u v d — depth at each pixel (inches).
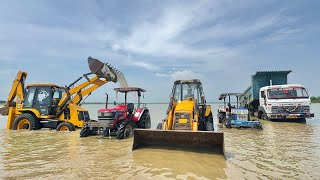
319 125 417.4
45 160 187.0
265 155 195.6
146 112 390.6
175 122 248.7
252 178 137.6
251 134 319.3
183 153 201.6
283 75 581.6
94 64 404.5
